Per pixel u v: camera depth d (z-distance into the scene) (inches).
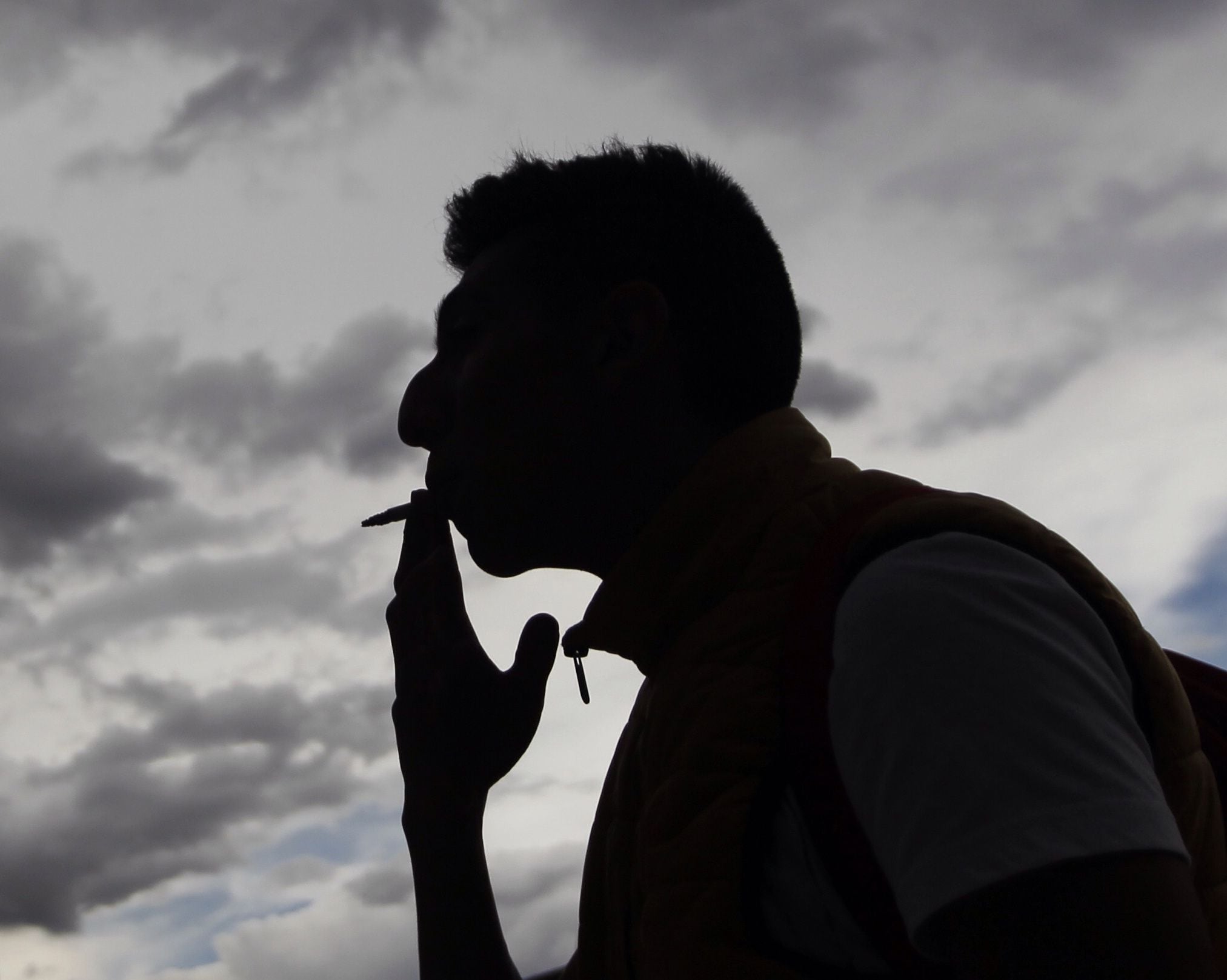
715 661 28.9
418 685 47.9
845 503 30.6
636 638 33.2
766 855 25.5
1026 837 20.6
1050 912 20.1
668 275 37.3
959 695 22.1
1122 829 20.5
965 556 24.4
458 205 42.7
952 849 21.1
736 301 37.2
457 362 40.0
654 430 36.5
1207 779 26.6
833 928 24.5
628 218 38.0
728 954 25.0
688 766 27.4
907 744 22.3
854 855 23.5
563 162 40.8
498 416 37.6
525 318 38.1
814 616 25.9
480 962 44.7
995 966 20.5
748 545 31.2
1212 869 26.3
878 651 23.4
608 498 37.0
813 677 25.0
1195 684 30.6
